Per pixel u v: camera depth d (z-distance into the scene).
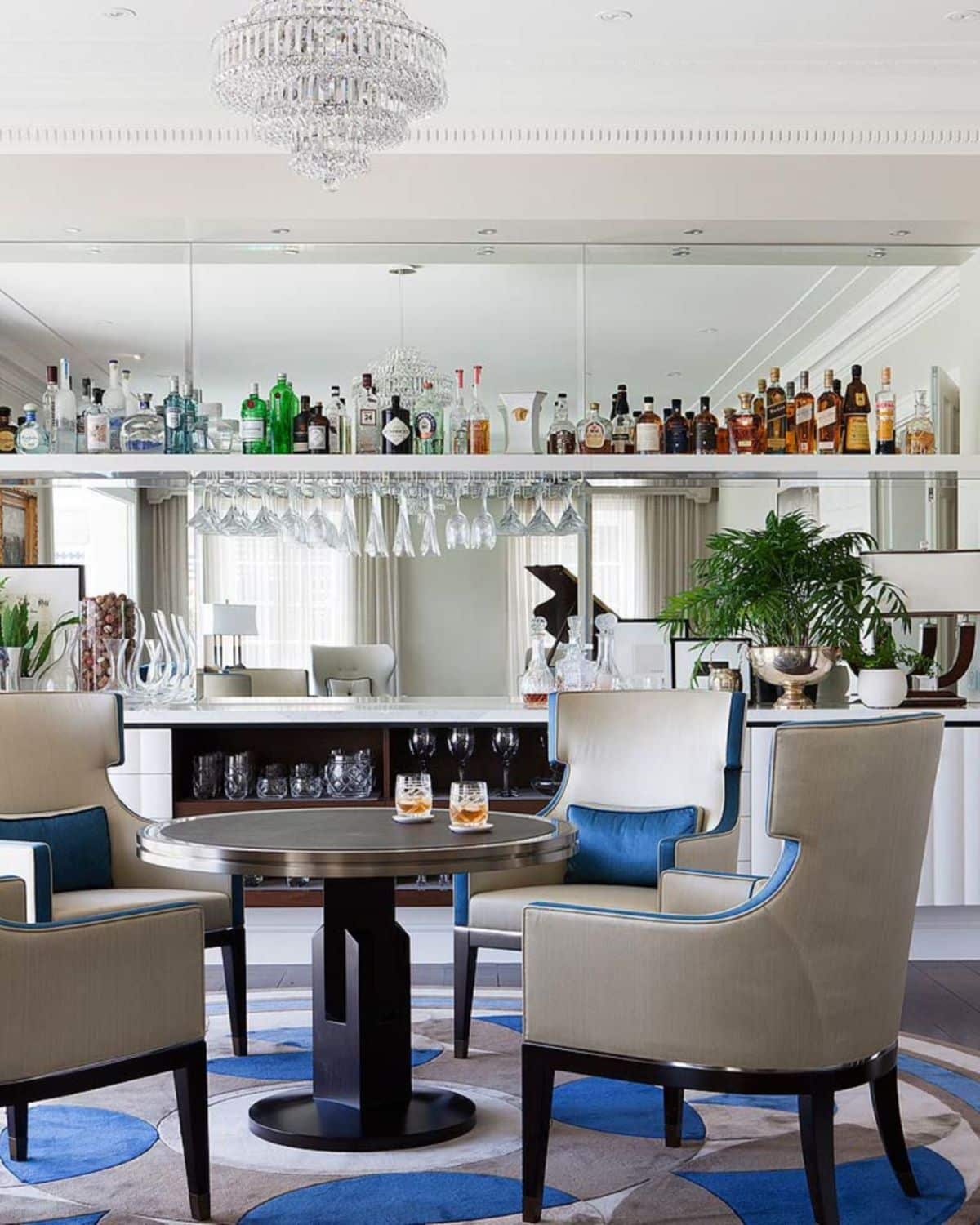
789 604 5.47
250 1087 3.54
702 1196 2.79
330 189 3.71
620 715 4.12
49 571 6.05
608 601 6.21
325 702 5.94
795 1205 2.74
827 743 2.48
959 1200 2.76
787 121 5.14
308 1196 2.81
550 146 5.14
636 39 4.73
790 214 5.17
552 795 5.18
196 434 5.49
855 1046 2.57
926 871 5.01
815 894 2.50
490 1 4.41
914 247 5.57
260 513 5.69
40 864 3.31
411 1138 3.10
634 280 5.89
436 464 5.45
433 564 6.37
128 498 6.61
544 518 5.76
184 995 2.66
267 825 3.30
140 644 5.48
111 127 5.10
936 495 5.95
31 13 4.45
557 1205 2.75
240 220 5.13
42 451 5.43
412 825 3.28
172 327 7.00
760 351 6.42
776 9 4.49
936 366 6.18
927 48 4.79
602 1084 3.61
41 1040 2.45
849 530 5.95
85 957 2.50
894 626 6.36
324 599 6.39
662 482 6.12
